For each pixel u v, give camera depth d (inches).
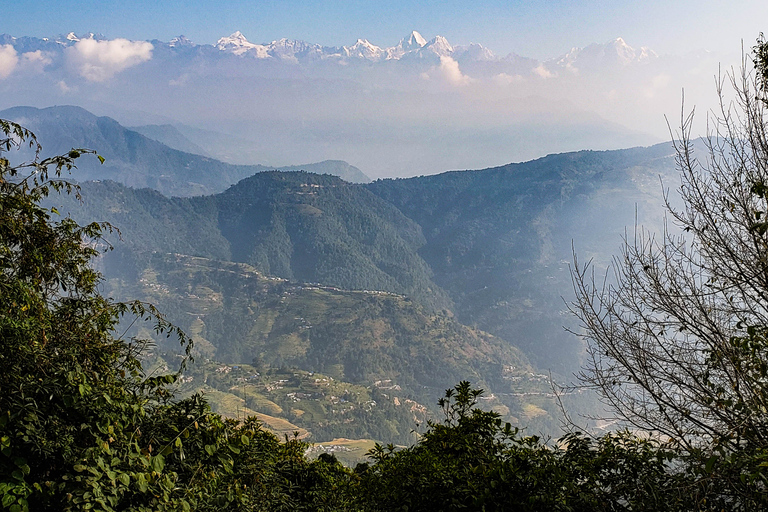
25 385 190.2
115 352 268.1
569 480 262.2
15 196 264.8
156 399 255.3
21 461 170.2
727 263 229.0
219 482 255.4
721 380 228.4
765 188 202.1
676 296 228.1
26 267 270.1
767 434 207.9
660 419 232.5
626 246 247.6
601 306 241.6
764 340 211.9
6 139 273.3
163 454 217.5
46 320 247.4
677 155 245.3
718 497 222.4
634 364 235.0
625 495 253.6
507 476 275.3
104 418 199.8
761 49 236.8
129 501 190.4
